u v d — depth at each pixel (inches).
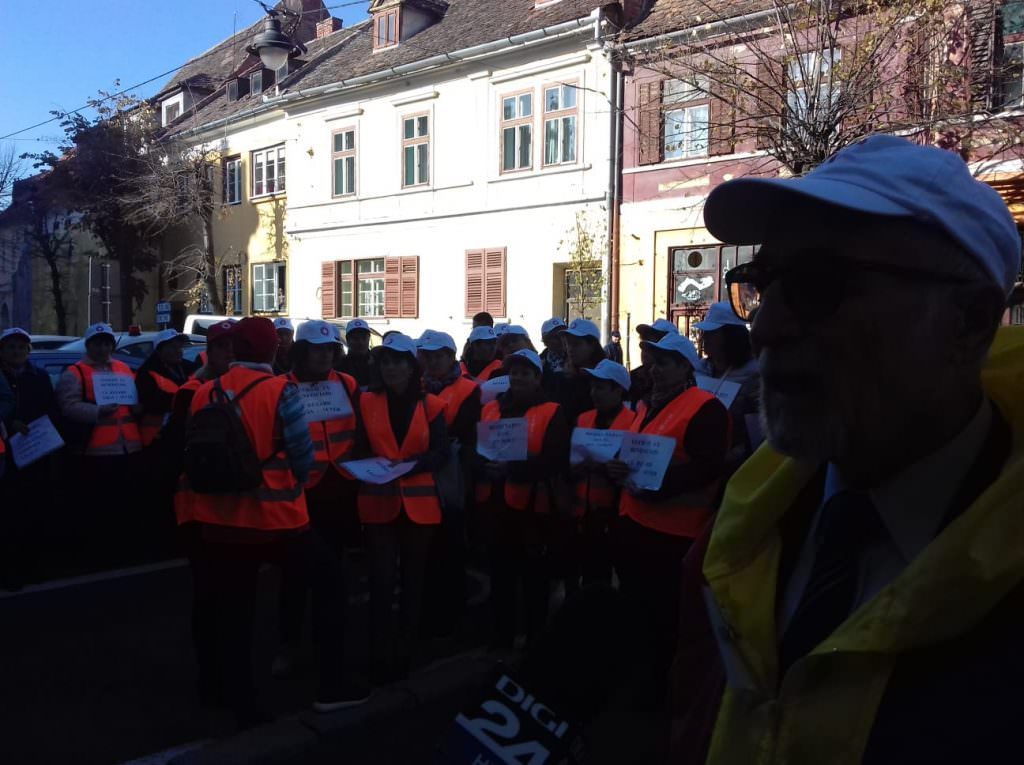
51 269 1201.4
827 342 39.4
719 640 46.6
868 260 38.6
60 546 293.0
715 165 613.6
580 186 692.1
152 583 261.6
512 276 741.9
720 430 158.2
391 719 166.1
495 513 193.3
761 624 44.1
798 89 421.4
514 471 189.5
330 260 892.6
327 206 890.7
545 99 708.7
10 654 203.0
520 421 190.5
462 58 746.8
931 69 414.9
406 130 817.5
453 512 185.2
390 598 179.8
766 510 46.7
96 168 992.9
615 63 647.8
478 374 294.8
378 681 177.0
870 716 35.6
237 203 1019.3
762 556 46.4
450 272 787.4
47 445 244.1
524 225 730.8
